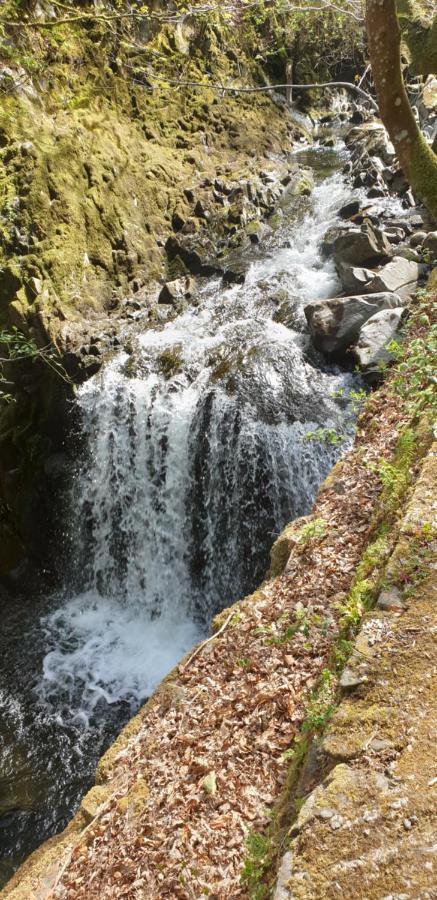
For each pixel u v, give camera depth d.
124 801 4.40
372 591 4.23
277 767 4.03
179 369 9.39
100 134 11.53
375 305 8.88
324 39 16.27
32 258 9.93
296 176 13.34
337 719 3.26
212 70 14.32
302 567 5.40
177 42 13.48
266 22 15.54
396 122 5.30
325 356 9.14
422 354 5.35
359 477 5.85
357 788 2.94
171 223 12.00
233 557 8.98
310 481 8.16
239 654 5.04
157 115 12.96
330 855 2.76
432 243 10.05
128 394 9.34
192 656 5.29
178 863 3.80
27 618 9.61
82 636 9.27
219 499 8.89
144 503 9.49
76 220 10.52
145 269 11.27
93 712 7.94
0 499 10.05
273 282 10.80
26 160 10.23
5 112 10.30
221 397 8.80
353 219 11.69
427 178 5.42
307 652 4.66
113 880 3.96
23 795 6.99
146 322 10.49
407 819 2.79
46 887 4.26
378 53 4.96
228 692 4.77
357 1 10.18
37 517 9.95
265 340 9.58
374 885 2.63
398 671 3.37
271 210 12.67
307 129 16.33
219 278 11.35
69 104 11.36
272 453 8.32
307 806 2.93
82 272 10.41
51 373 9.64
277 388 8.83
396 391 6.25
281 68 16.41
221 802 4.00
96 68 11.86
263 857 3.47
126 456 9.43
